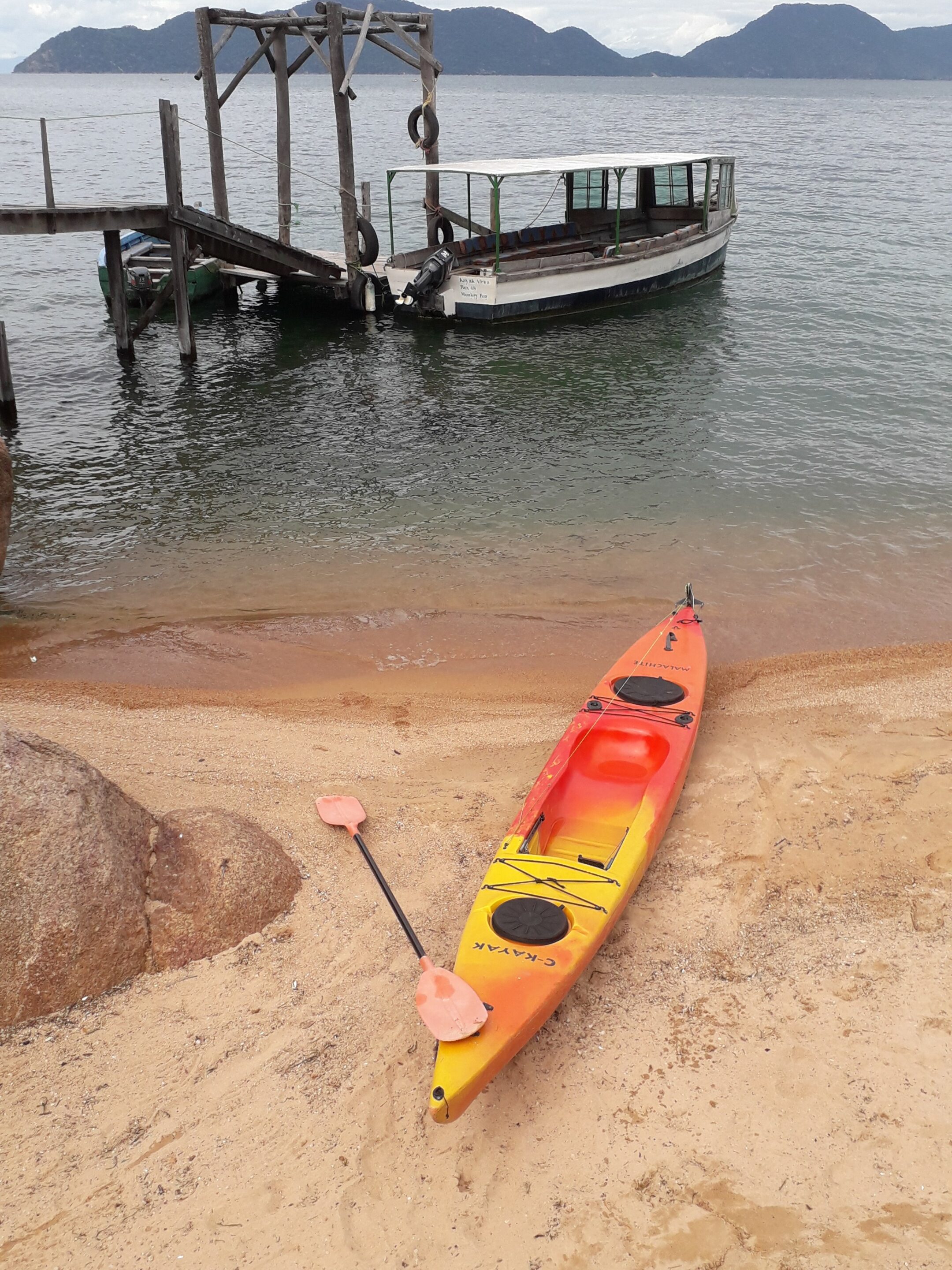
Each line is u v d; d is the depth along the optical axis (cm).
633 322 2109
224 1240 372
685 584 995
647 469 1302
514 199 3697
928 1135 404
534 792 589
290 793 645
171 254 1970
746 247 2833
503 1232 373
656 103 17512
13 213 1566
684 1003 477
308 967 500
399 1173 397
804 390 1611
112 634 905
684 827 614
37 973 459
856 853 580
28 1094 426
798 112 13725
